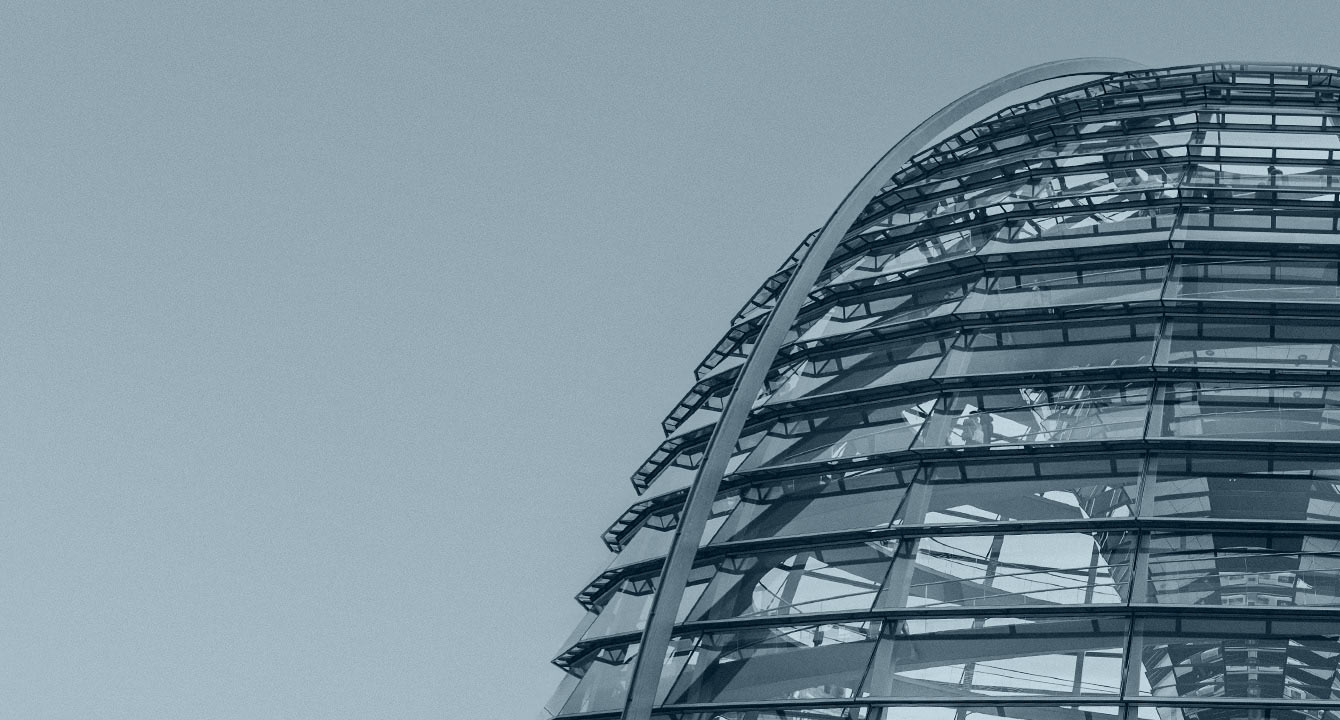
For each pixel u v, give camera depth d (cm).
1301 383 2339
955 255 3070
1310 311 2512
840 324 3036
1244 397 2331
